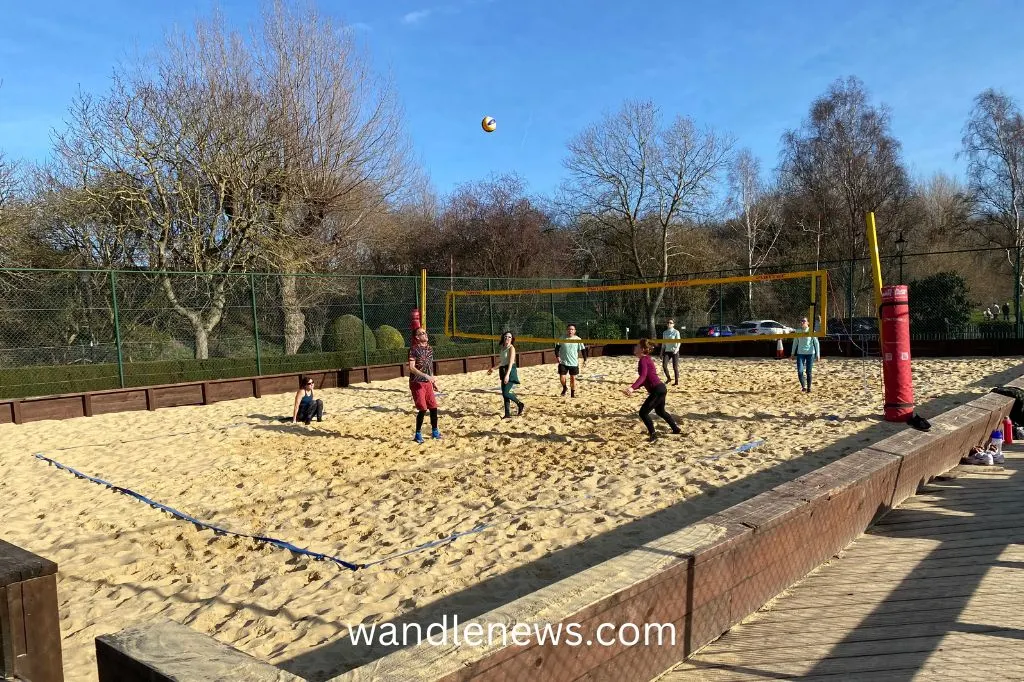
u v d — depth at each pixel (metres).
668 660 2.77
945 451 5.92
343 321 17.52
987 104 36.94
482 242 31.94
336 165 22.42
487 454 7.57
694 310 25.58
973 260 27.48
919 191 43.19
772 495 3.88
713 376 14.65
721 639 3.05
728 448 7.27
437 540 4.71
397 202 27.00
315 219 22.84
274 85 20.89
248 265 19.73
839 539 4.11
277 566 4.43
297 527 5.23
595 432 8.57
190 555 4.70
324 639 3.38
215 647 2.07
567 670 2.32
